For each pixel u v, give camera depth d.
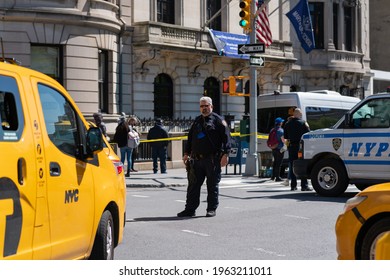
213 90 32.19
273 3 35.09
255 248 8.59
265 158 20.33
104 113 26.09
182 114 30.17
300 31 29.95
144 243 8.93
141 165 24.64
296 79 37.38
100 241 6.44
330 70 37.78
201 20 31.19
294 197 14.29
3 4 22.84
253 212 11.92
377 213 6.02
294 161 14.56
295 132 15.86
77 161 5.92
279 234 9.63
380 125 13.31
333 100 22.12
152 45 27.61
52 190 5.26
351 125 13.66
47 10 23.44
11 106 4.87
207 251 8.37
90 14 24.61
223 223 10.69
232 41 31.05
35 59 23.72
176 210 12.47
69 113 6.05
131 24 27.91
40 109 5.28
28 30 23.28
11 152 4.69
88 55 24.69
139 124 26.81
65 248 5.55
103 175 6.62
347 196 14.32
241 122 21.52
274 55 33.94
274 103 21.36
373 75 42.38
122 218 7.34
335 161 13.95
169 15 30.09
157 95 29.47
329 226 10.30
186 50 29.11
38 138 5.12
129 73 27.75
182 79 30.19
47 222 5.17
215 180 11.40
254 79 20.69
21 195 4.76
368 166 13.38
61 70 24.19
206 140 11.22
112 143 20.23
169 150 25.58
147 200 14.27
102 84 26.22
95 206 6.26
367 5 41.91
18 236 4.72
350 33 40.59
